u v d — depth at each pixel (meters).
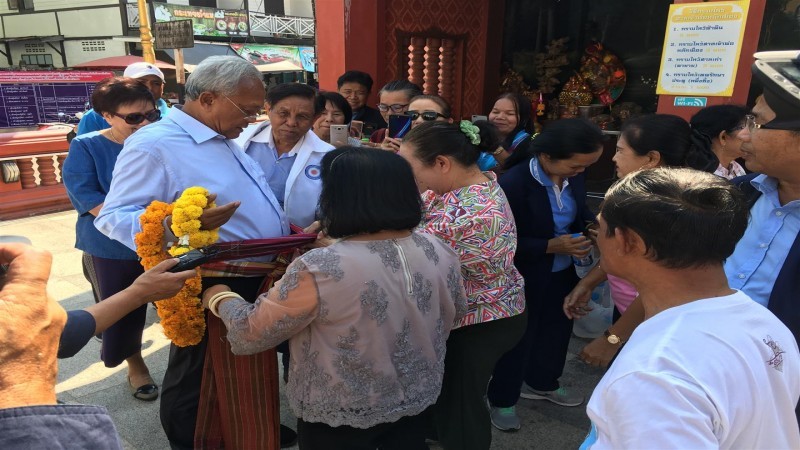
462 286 1.71
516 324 2.08
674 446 0.78
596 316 3.57
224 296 1.68
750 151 1.45
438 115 2.87
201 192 1.64
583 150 2.24
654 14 5.78
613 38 6.05
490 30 6.01
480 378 2.03
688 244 0.91
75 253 5.20
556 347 2.82
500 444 2.60
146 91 2.76
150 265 1.67
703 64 3.26
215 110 1.87
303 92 2.41
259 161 2.55
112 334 2.69
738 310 0.94
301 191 2.46
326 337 1.43
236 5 21.41
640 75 6.04
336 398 1.46
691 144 2.22
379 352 1.43
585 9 6.07
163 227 1.66
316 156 2.53
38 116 9.98
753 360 0.89
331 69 5.28
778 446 0.93
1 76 9.55
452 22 5.75
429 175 1.99
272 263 1.95
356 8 5.10
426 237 1.63
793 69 1.26
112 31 19.55
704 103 3.30
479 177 2.02
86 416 0.69
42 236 5.71
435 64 5.78
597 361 1.74
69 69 17.36
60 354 1.14
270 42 22.22
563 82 6.38
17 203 6.41
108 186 2.68
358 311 1.39
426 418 1.74
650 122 2.22
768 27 4.71
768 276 1.46
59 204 6.81
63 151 6.83
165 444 2.54
